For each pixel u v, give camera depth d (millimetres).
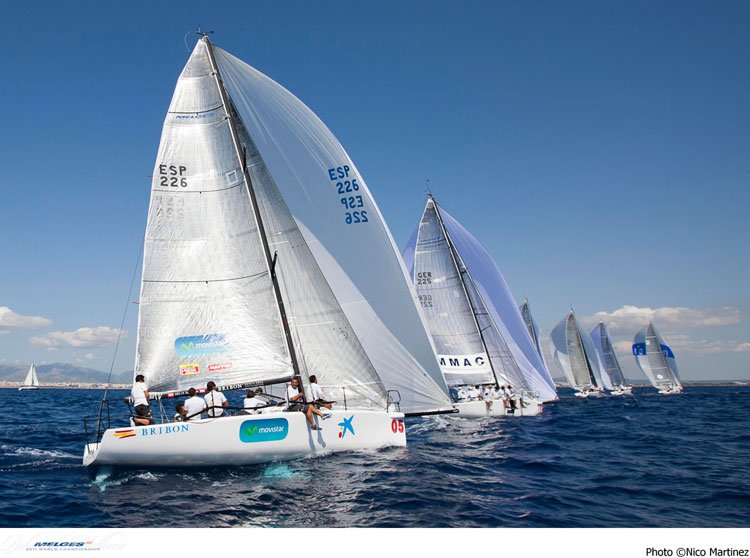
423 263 25719
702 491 9336
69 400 51219
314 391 11539
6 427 20047
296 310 13227
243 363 11453
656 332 68062
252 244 11852
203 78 12336
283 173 14562
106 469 9938
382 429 12320
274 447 10477
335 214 14688
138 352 11047
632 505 8383
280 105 14578
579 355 56375
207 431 9961
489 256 28500
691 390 90938
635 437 17297
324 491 8766
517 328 28500
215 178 11961
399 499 8391
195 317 11406
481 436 16703
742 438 17219
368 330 14641
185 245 11562
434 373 14977
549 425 20781
